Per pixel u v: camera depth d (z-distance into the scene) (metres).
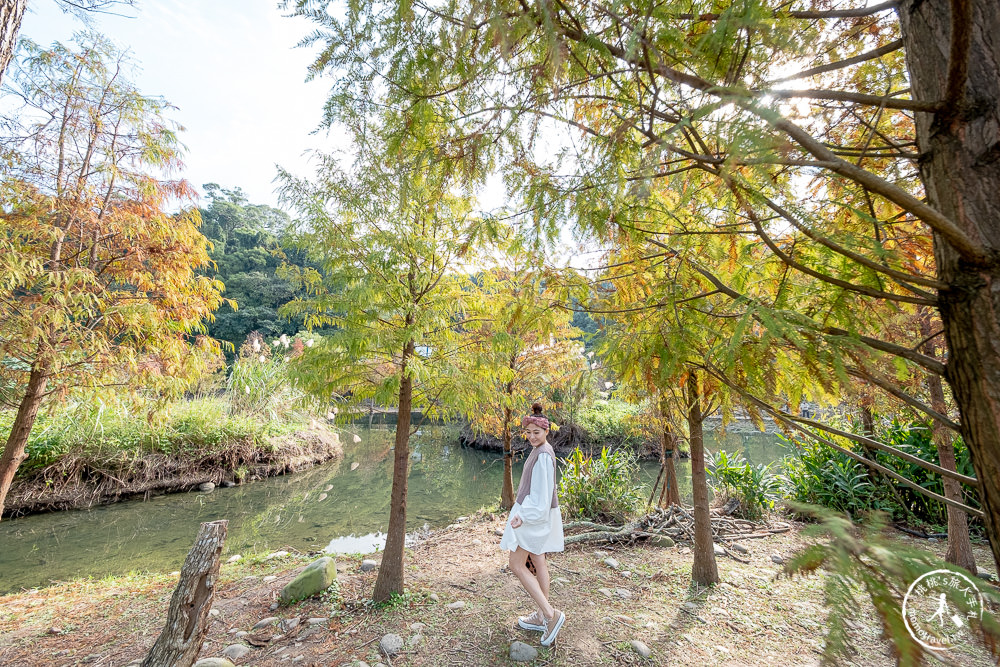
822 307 1.06
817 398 1.15
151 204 4.42
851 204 1.26
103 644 3.05
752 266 1.23
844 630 0.43
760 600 3.36
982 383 0.78
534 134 1.18
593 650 2.74
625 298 1.61
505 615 3.18
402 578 3.44
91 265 4.19
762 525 5.09
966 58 0.79
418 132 1.24
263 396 10.84
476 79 1.12
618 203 1.13
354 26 1.06
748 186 0.85
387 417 20.08
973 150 0.84
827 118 1.54
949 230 0.76
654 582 3.71
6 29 1.68
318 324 3.30
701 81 0.87
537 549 2.87
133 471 7.89
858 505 5.02
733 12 0.73
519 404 3.88
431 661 2.65
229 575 4.17
